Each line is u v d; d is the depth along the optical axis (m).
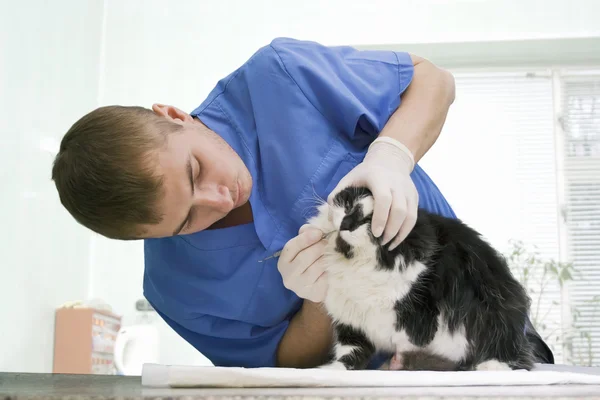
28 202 2.62
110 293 3.46
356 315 1.47
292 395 0.82
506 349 1.39
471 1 3.95
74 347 2.75
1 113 2.38
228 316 1.57
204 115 1.64
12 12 2.49
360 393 0.84
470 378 0.99
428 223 1.47
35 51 2.72
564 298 4.16
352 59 1.71
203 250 1.53
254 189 1.54
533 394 0.84
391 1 3.91
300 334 1.60
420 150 1.57
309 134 1.56
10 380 1.38
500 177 4.29
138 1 3.77
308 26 3.85
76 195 1.29
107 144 1.26
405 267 1.39
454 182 4.29
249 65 1.63
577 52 4.20
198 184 1.35
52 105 2.91
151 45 3.74
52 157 2.89
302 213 1.54
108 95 3.70
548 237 4.22
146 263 1.65
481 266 1.42
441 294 1.39
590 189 4.27
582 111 4.35
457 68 4.36
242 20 3.79
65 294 3.04
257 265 1.53
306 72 1.58
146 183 1.24
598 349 4.11
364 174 1.42
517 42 4.00
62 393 0.85
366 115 1.58
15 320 2.47
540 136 4.33
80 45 3.33
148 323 3.44
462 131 4.34
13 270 2.46
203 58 3.75
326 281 1.48
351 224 1.40
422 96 1.65
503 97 4.37
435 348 1.43
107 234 1.36
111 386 1.07
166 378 1.02
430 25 3.93
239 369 1.02
